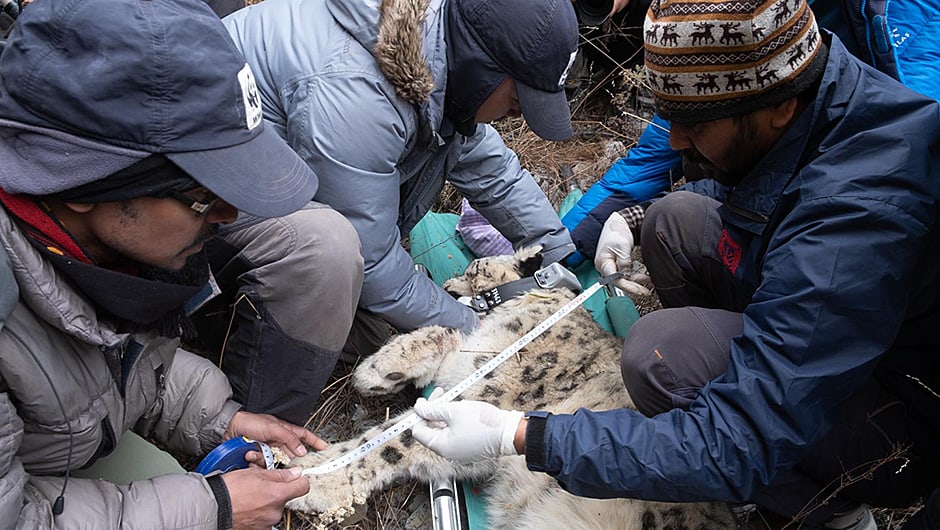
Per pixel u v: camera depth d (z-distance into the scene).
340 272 2.33
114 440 1.97
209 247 2.38
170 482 1.93
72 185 1.44
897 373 2.15
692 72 1.81
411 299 2.83
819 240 1.75
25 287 1.53
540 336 2.91
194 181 1.55
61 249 1.56
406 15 2.29
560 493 2.42
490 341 2.92
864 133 1.77
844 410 2.20
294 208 1.72
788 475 2.30
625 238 3.11
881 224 1.70
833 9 2.82
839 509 2.31
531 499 2.46
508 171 3.26
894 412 2.18
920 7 2.65
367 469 2.50
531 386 2.81
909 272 1.73
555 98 2.51
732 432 1.79
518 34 2.35
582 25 4.19
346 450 2.53
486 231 3.63
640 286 3.12
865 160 1.76
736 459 1.80
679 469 1.81
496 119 2.72
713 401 1.85
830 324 1.72
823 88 1.81
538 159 4.38
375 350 3.04
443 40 2.45
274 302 2.35
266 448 2.34
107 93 1.41
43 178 1.44
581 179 4.31
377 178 2.52
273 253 2.31
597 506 2.35
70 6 1.42
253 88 1.65
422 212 3.10
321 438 2.78
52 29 1.41
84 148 1.44
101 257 1.67
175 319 1.91
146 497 1.87
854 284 1.70
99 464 2.16
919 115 1.77
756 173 1.98
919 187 1.72
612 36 4.48
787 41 1.74
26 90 1.41
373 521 2.57
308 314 2.36
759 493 2.35
